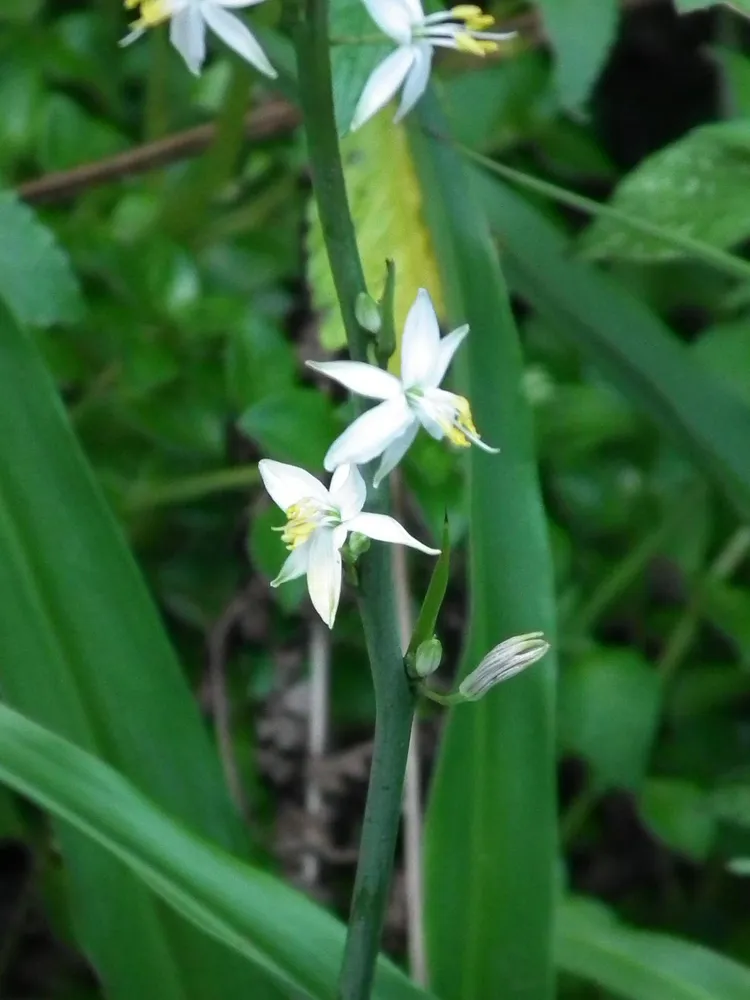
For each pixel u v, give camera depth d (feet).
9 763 0.62
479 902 0.73
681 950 0.80
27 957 1.19
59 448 0.76
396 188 0.97
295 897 0.63
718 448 0.93
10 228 0.95
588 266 0.98
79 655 0.74
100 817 0.62
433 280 0.97
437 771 0.75
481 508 0.77
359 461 0.46
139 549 1.22
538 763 0.74
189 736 0.76
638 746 1.04
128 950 0.74
